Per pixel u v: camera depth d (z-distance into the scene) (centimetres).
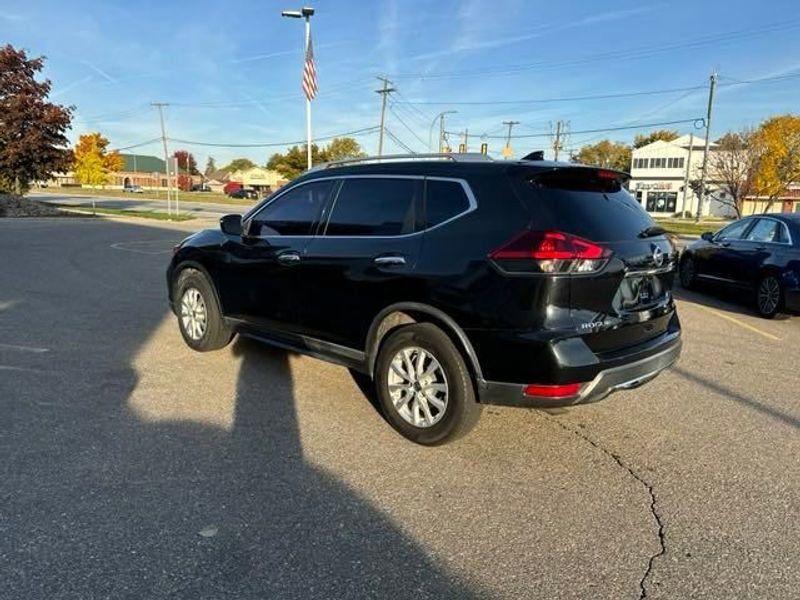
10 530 296
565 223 358
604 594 263
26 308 795
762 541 304
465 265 369
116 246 1650
